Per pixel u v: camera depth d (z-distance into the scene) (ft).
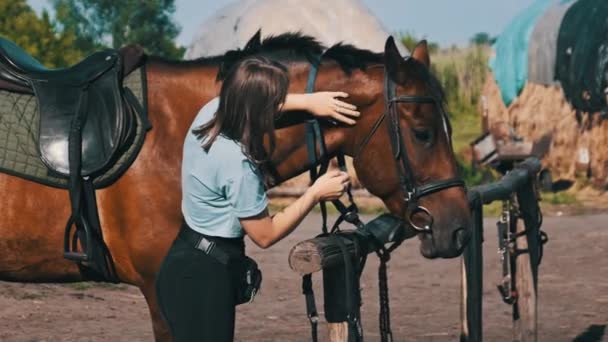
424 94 13.56
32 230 14.28
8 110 14.39
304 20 55.88
